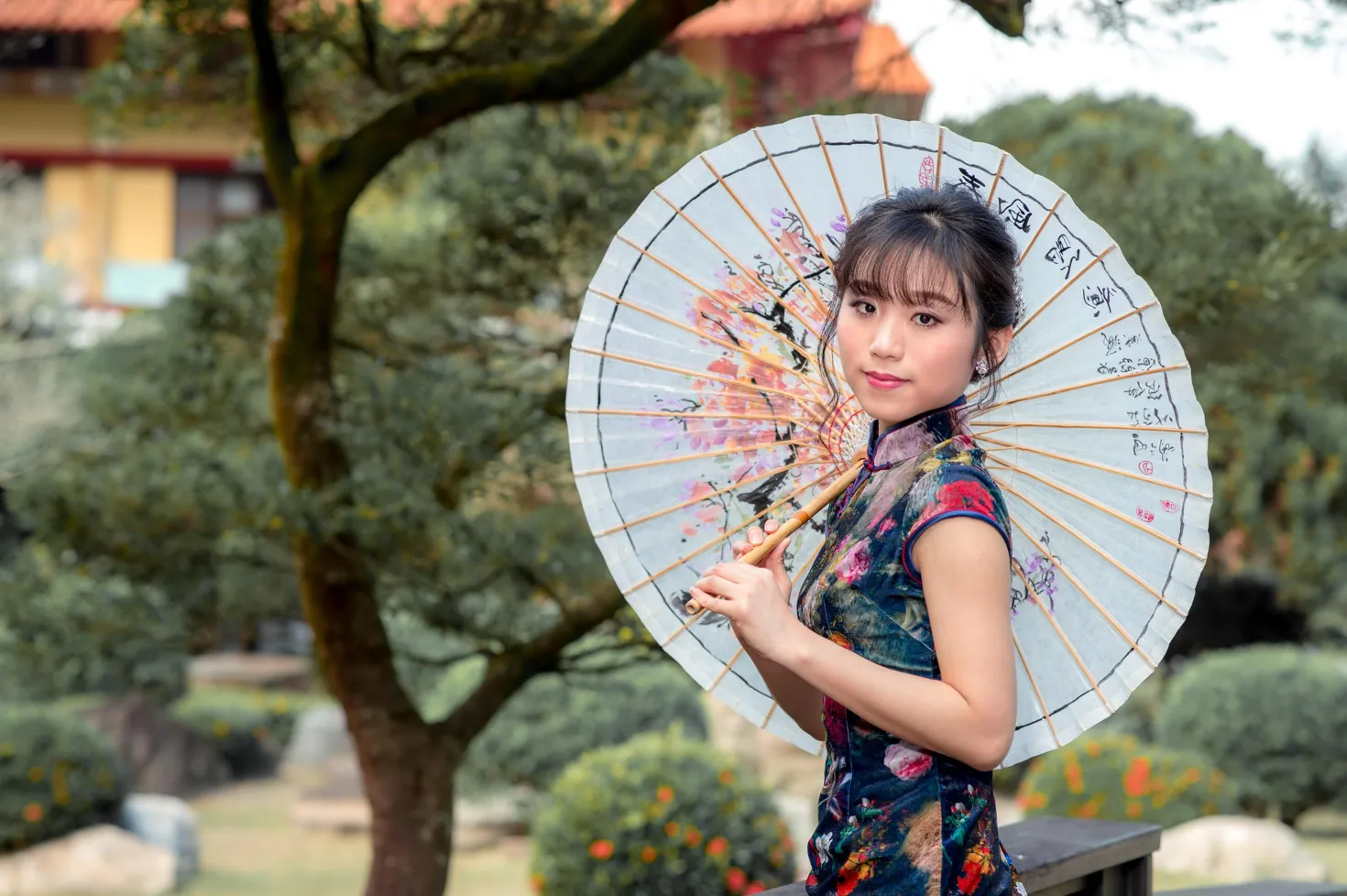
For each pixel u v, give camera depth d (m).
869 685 1.33
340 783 10.70
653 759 6.69
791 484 1.62
